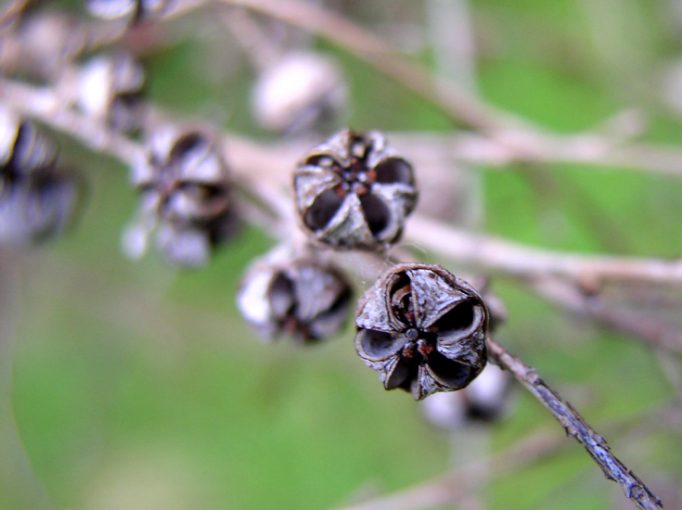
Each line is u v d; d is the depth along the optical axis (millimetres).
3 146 98
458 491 104
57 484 128
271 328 85
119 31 114
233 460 130
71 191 104
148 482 129
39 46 111
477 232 112
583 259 91
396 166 79
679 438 109
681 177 127
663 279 88
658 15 140
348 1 135
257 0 111
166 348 133
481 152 115
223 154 93
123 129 101
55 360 132
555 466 122
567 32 139
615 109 140
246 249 133
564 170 132
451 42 128
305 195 78
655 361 112
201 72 133
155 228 95
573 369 115
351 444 128
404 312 71
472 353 70
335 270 84
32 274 128
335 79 121
